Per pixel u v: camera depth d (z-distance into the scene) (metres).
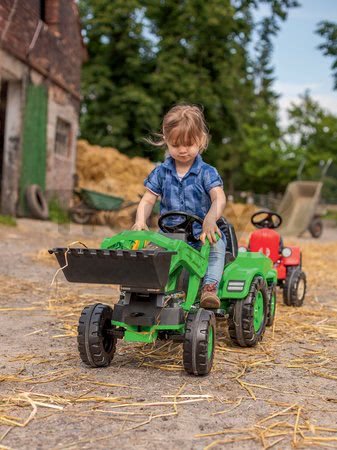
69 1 19.02
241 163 50.59
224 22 32.09
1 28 14.78
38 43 16.92
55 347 4.82
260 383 3.99
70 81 19.58
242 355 4.71
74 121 20.16
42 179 17.67
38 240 12.62
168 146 4.39
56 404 3.49
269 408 3.49
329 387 3.96
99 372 4.16
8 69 15.34
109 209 18.33
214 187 4.39
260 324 5.15
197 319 4.05
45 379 3.98
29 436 3.00
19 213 16.27
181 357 4.57
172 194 4.52
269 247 6.93
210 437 3.02
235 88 38.22
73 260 3.80
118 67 30.53
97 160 21.92
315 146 45.69
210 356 4.15
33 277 8.30
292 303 6.89
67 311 6.20
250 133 45.78
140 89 29.92
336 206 47.16
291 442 3.00
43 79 17.45
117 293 7.36
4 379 3.96
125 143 28.91
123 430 3.09
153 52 30.97
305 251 14.62
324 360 4.64
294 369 4.38
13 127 16.17
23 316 5.95
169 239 3.96
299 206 22.75
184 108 4.37
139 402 3.53
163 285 3.78
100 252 3.68
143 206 4.54
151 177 4.62
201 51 32.09
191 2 31.48
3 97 17.47
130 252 3.60
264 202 37.44
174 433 3.06
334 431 3.15
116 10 29.31
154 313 3.97
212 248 4.48
